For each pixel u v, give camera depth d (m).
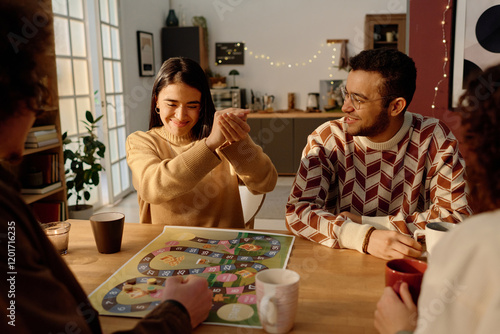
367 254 1.16
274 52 6.25
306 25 6.13
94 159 3.50
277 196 4.67
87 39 4.01
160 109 1.49
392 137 1.42
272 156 5.82
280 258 1.13
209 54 6.35
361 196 1.48
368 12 5.98
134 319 0.84
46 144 2.96
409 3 2.43
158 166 1.35
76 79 3.86
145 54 5.26
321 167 1.46
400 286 0.77
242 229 1.37
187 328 0.72
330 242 1.21
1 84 0.56
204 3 6.22
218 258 1.13
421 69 2.47
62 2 3.60
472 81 0.62
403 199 1.46
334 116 5.63
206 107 1.52
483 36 2.33
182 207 1.56
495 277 0.50
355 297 0.92
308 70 6.22
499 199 0.58
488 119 0.58
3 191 0.57
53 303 0.58
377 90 1.32
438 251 0.56
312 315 0.85
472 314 0.52
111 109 4.42
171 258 1.13
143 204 1.60
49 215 3.09
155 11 5.70
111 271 1.06
